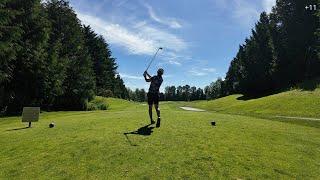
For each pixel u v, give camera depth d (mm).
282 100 46531
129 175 10359
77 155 12273
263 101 51375
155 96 16797
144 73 16719
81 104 62781
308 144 15273
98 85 107000
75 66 62031
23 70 46656
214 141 14148
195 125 17562
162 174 10438
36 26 47000
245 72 86062
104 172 10633
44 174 10734
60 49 58156
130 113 25609
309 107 37969
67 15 61031
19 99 47844
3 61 39000
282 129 18812
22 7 44844
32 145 14102
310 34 64875
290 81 70188
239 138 15008
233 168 11141
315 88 49906
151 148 12797
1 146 14453
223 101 82750
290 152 13438
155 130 15867
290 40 67875
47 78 50094
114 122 18500
